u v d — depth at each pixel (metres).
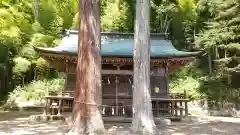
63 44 14.18
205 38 18.05
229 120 13.04
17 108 17.38
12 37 15.95
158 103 13.02
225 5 16.97
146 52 8.31
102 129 7.90
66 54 12.77
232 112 16.41
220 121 12.45
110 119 11.62
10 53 21.61
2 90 20.61
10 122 11.09
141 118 8.03
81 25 8.20
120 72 12.77
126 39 15.12
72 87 13.30
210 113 16.62
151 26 24.33
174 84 20.58
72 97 12.25
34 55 21.05
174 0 22.83
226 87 18.20
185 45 23.97
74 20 22.61
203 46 19.34
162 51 13.63
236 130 9.39
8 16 14.88
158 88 13.29
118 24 23.05
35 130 8.88
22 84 21.16
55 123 10.90
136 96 8.22
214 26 17.59
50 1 23.41
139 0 8.50
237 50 17.36
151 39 15.29
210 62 19.91
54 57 13.06
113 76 13.48
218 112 16.52
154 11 24.02
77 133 7.73
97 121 7.87
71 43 14.31
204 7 21.16
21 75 21.14
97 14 8.27
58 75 22.11
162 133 8.52
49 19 23.12
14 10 15.86
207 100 17.56
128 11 23.27
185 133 8.63
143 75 8.22
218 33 17.41
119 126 10.23
